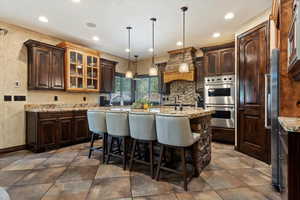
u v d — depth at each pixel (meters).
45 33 4.08
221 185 2.16
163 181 2.27
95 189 2.05
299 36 1.21
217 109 4.26
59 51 4.11
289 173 1.23
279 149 1.94
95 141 4.52
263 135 2.96
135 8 2.96
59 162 2.94
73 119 4.10
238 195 1.94
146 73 6.87
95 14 3.17
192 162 2.45
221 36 4.35
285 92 1.95
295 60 1.36
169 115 2.06
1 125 3.44
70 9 2.99
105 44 4.95
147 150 2.89
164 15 3.21
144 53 5.99
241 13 3.11
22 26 3.68
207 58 4.48
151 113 2.31
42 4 2.82
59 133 3.82
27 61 3.79
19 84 3.68
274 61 2.16
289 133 1.23
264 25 2.95
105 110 2.88
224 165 2.81
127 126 2.61
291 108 1.93
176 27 3.76
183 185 2.16
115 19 3.37
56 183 2.19
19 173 2.49
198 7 2.92
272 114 2.13
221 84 4.21
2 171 2.55
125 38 4.45
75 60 4.38
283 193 1.49
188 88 5.58
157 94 6.61
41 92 4.05
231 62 4.12
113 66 5.68
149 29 3.88
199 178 2.35
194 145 2.39
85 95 5.09
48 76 3.88
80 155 3.32
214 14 3.17
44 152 3.52
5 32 3.46
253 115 3.17
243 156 3.24
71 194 1.94
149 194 1.95
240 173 2.51
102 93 5.67
